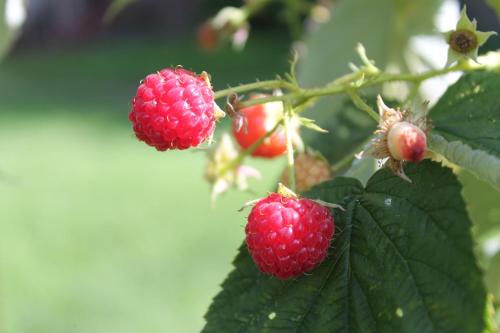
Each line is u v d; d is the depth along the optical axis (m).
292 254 0.25
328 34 0.39
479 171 0.25
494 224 0.34
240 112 0.27
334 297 0.26
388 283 0.25
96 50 2.72
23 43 2.77
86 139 1.71
